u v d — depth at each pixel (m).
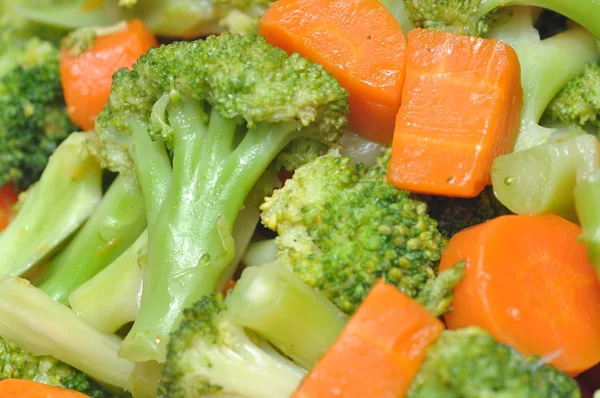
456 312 0.29
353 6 0.31
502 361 0.27
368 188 0.30
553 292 0.29
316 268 0.30
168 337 0.30
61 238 0.34
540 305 0.29
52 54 0.36
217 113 0.31
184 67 0.31
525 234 0.29
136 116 0.32
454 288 0.29
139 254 0.31
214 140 0.31
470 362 0.27
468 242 0.29
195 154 0.31
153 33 0.35
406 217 0.30
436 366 0.27
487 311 0.28
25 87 0.35
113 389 0.32
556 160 0.29
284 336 0.29
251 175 0.31
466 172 0.30
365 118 0.32
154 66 0.31
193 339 0.29
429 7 0.31
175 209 0.30
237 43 0.31
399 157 0.30
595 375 0.30
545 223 0.29
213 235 0.30
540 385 0.27
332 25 0.31
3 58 0.37
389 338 0.28
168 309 0.30
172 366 0.29
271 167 0.31
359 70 0.31
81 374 0.32
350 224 0.30
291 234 0.30
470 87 0.30
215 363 0.29
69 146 0.34
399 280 0.29
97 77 0.34
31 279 0.34
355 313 0.28
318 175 0.30
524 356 0.28
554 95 0.32
